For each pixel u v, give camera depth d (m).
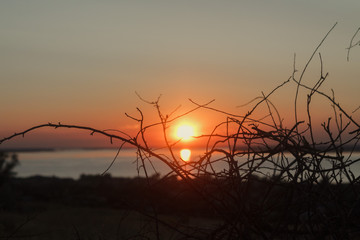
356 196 3.15
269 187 3.18
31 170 124.75
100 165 137.88
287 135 3.20
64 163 173.75
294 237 3.19
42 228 13.12
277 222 3.33
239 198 3.18
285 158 3.25
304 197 3.16
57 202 29.98
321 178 3.33
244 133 3.24
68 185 35.62
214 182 3.25
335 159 3.18
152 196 3.36
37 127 3.30
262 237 3.29
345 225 3.05
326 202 3.33
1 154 34.59
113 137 3.29
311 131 3.25
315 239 3.16
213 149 3.25
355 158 3.18
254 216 3.22
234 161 3.19
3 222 13.03
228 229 3.34
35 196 33.53
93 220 15.57
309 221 3.16
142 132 3.28
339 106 3.21
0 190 29.19
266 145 3.30
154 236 3.87
